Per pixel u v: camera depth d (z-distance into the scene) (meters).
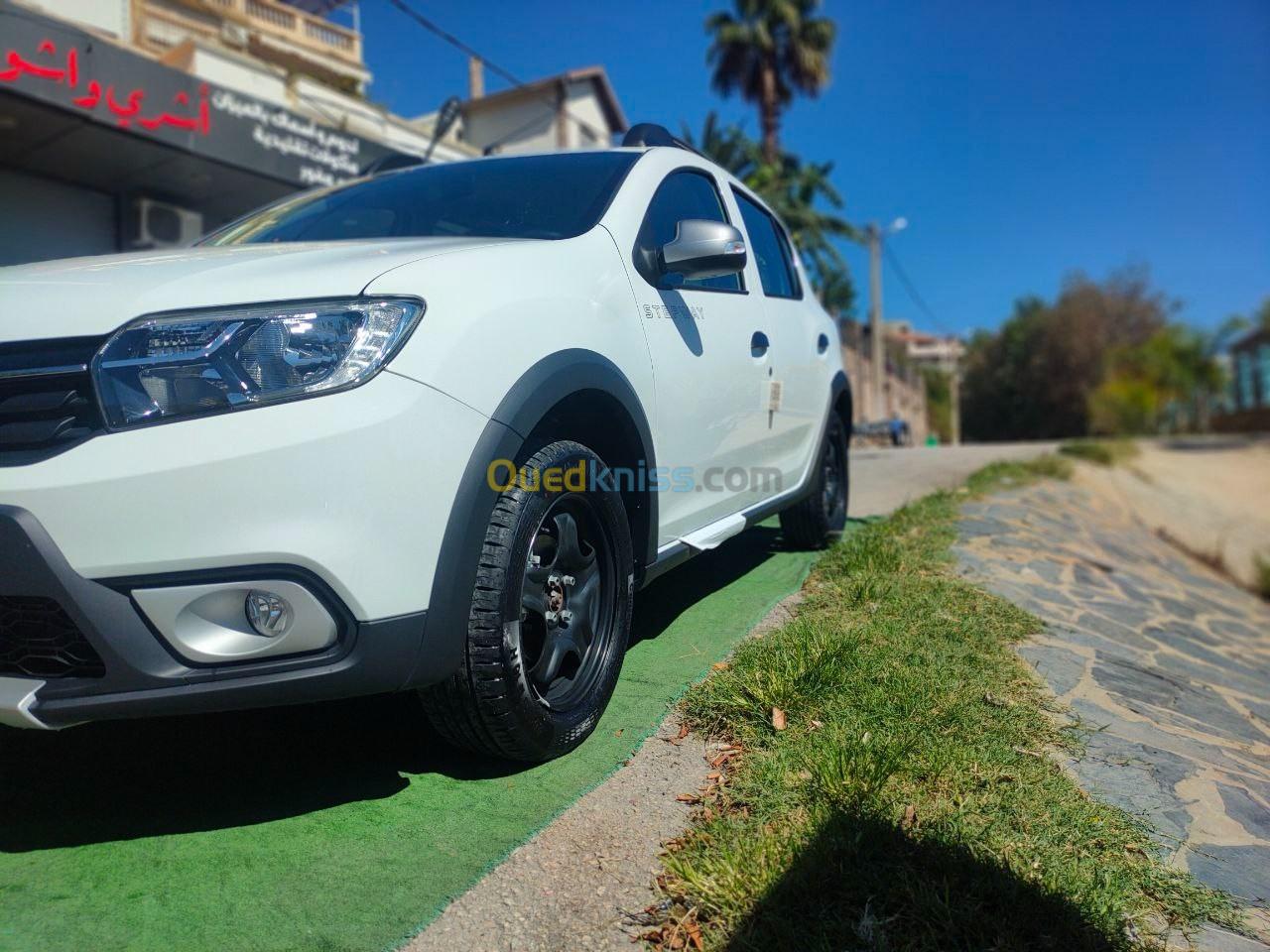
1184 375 34.00
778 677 2.62
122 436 1.76
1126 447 17.50
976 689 2.86
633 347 2.71
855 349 29.92
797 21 28.14
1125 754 2.64
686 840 2.01
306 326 1.90
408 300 2.01
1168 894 1.94
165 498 1.75
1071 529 6.89
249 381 1.83
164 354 1.81
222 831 2.05
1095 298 39.62
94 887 1.84
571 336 2.40
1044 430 41.81
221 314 1.86
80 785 2.26
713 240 2.86
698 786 2.27
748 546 4.88
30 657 1.82
